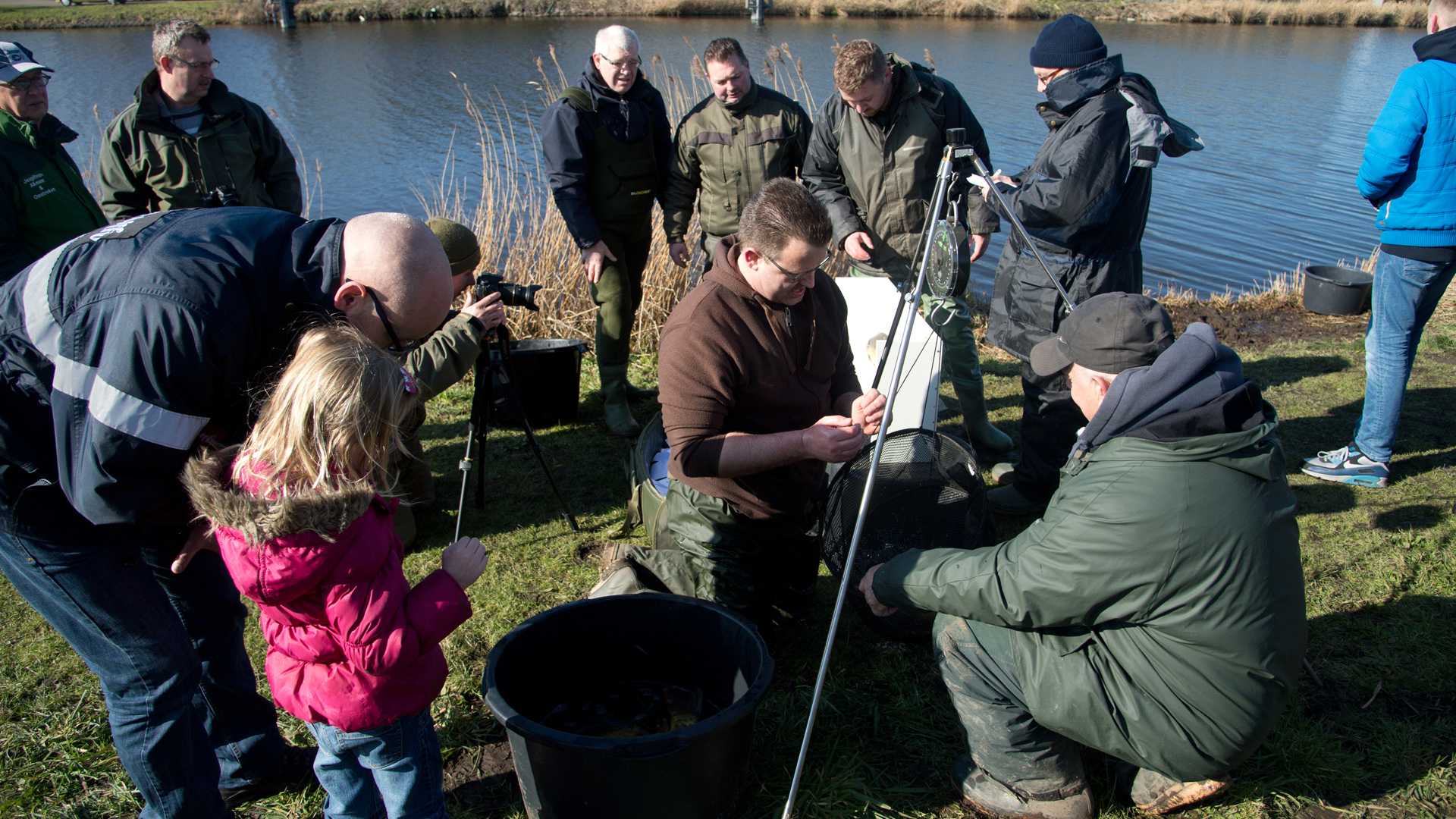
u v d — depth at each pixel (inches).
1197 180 498.9
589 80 164.2
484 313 126.6
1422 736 98.3
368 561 63.3
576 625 92.8
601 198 169.0
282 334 67.8
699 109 171.5
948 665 88.0
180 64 143.5
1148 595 73.6
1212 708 75.4
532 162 499.2
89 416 61.8
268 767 90.2
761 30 951.6
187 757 77.7
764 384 100.3
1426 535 136.5
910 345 138.6
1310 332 233.9
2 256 126.7
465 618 70.1
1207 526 71.5
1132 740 78.9
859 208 162.1
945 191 104.0
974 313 255.0
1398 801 90.8
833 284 108.3
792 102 173.0
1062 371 87.1
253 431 61.9
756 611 109.2
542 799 80.5
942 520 108.6
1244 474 73.0
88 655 73.2
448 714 102.2
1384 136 136.9
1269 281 343.3
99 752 96.3
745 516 105.5
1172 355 73.0
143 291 61.8
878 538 108.0
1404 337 144.9
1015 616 79.0
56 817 88.6
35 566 69.4
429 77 749.3
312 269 67.1
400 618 65.7
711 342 95.9
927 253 94.0
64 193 133.7
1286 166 530.0
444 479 157.9
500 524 143.4
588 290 225.5
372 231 67.0
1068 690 80.0
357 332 62.7
